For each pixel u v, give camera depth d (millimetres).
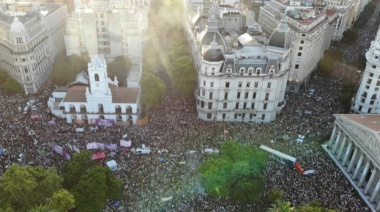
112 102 136875
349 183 112250
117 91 142000
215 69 136125
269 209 86188
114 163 107625
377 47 142750
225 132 130625
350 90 166500
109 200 96938
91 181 92250
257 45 157250
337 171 116625
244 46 152500
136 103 136875
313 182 106438
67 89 153250
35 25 169375
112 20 183625
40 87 170625
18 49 155250
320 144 129625
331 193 102562
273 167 112562
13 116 134375
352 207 99250
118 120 139000
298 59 169625
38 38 170625
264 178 98875
